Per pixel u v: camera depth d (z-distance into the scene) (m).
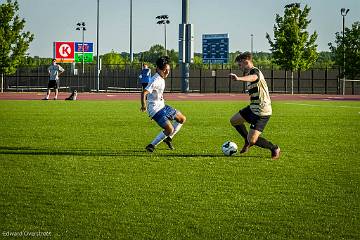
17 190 9.32
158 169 11.46
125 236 6.87
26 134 18.23
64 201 8.55
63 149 14.51
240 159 12.95
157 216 7.74
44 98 46.69
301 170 11.48
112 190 9.36
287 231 7.11
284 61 70.75
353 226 7.34
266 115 12.98
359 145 15.85
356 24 65.81
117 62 125.31
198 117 26.44
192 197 8.88
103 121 23.50
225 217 7.72
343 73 66.81
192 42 65.69
